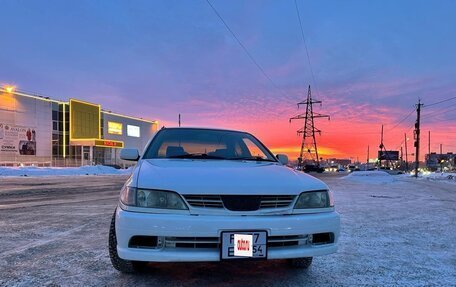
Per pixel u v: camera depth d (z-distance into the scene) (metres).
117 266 4.10
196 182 3.53
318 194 3.78
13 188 17.14
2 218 8.08
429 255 5.26
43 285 3.88
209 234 3.33
